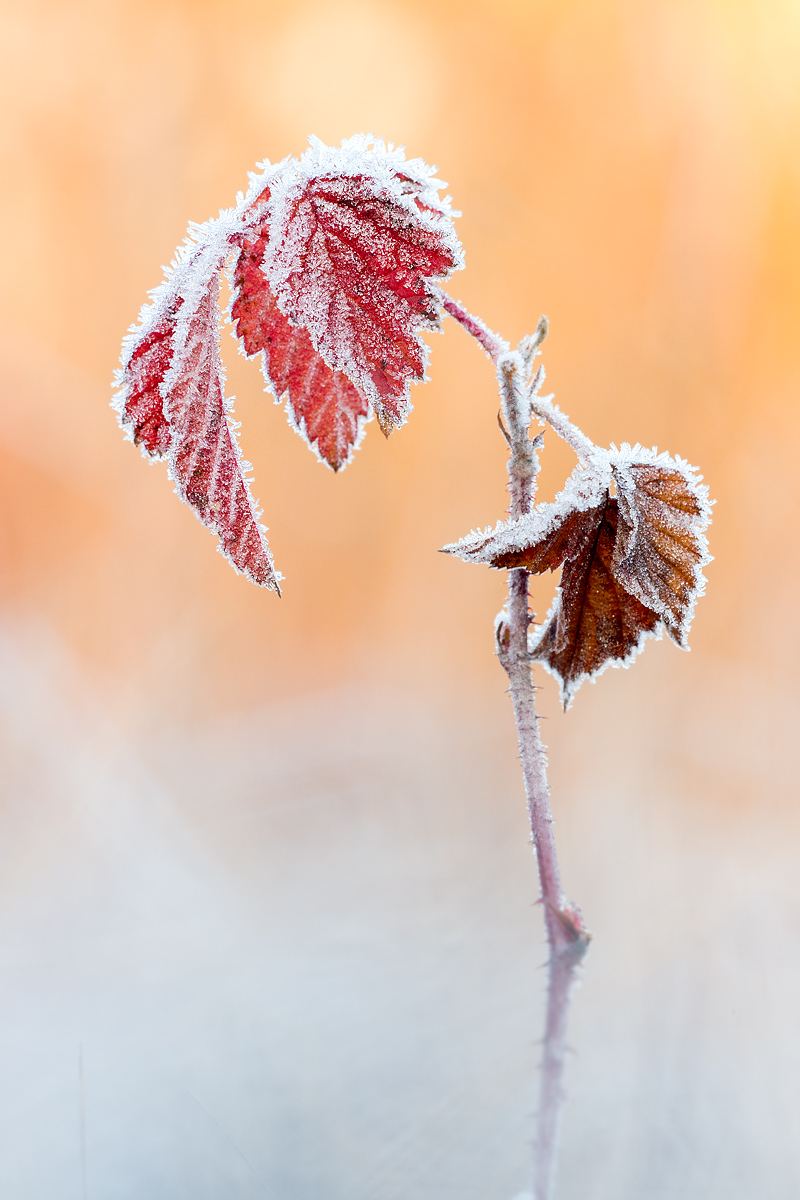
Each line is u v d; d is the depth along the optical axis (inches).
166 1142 21.6
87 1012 23.3
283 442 56.1
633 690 43.3
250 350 21.5
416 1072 22.5
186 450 21.1
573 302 53.9
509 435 21.1
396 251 21.0
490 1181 21.6
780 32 47.7
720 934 25.0
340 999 23.6
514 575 21.3
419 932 25.8
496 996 23.7
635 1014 23.5
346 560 56.2
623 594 21.2
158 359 21.1
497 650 21.5
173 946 25.0
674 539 21.1
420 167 21.0
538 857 21.5
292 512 56.2
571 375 53.7
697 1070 22.6
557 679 21.4
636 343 51.9
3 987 23.9
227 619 53.0
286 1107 22.1
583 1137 22.1
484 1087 22.4
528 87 56.2
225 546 21.1
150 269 56.7
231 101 58.2
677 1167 21.8
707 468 49.7
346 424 21.7
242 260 21.3
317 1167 21.6
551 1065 21.4
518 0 55.7
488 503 54.1
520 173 56.1
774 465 48.2
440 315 21.0
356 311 21.0
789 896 27.5
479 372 54.9
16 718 41.6
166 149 57.2
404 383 21.0
